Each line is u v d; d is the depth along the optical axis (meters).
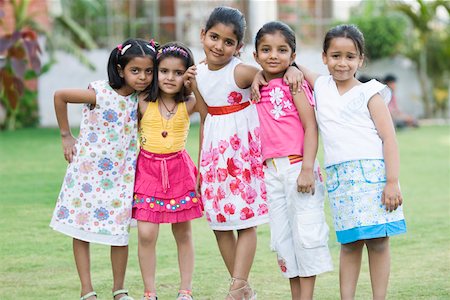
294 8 16.52
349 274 3.55
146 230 3.77
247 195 3.71
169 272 4.38
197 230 5.46
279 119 3.56
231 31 3.62
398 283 4.10
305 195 3.53
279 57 3.54
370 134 3.44
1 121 13.65
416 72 16.98
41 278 4.27
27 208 6.17
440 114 17.03
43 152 9.85
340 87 3.54
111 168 3.81
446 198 6.68
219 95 3.71
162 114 3.81
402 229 3.43
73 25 13.94
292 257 3.60
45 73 13.47
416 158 9.53
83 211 3.79
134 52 3.74
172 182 3.80
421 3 15.74
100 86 3.81
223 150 3.71
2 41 10.34
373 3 16.89
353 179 3.41
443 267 4.42
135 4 16.05
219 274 4.34
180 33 16.20
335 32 3.50
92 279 4.25
